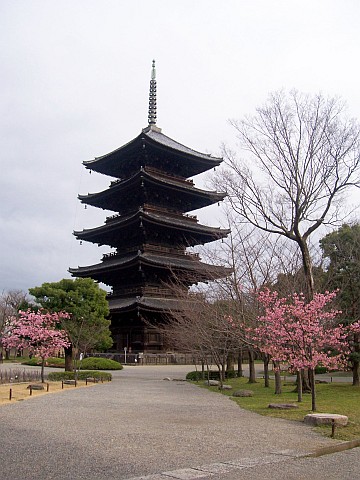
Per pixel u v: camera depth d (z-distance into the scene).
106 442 12.45
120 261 66.19
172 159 69.25
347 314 30.89
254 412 18.91
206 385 33.66
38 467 9.94
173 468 9.98
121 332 66.88
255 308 27.50
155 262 61.44
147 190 66.44
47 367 55.09
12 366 56.97
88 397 24.03
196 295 40.06
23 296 89.25
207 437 13.36
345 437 13.50
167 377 41.44
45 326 35.31
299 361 19.81
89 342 42.06
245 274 39.66
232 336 29.44
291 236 29.94
